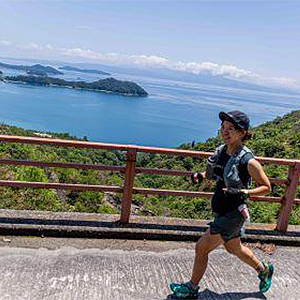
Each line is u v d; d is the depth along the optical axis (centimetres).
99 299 290
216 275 348
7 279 302
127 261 356
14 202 580
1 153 1030
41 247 363
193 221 452
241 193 256
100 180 1221
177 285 300
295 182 439
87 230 393
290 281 355
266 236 435
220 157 276
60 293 292
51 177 1010
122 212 420
